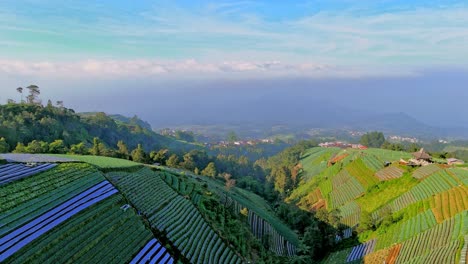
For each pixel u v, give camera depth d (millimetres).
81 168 61000
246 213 85250
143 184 69000
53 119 156250
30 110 157250
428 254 56156
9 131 121375
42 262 37094
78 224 44875
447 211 71375
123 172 71250
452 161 116875
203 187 89500
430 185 89938
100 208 50500
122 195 57562
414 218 76250
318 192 137875
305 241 84812
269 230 86125
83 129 179625
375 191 107438
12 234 38969
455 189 81125
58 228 42625
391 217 81125
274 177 194500
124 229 49031
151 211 58875
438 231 63594
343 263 72938
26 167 56000
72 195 51344
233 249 61219
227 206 84438
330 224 88000
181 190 76562
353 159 148750
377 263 64938
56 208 46625
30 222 42062
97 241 43938
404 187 98188
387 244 71312
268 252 71688
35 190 48812
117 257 43062
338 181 134375
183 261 49812
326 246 87125
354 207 104812
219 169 186125
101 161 77812
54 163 60656
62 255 39125
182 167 139875
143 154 126125
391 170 117750
